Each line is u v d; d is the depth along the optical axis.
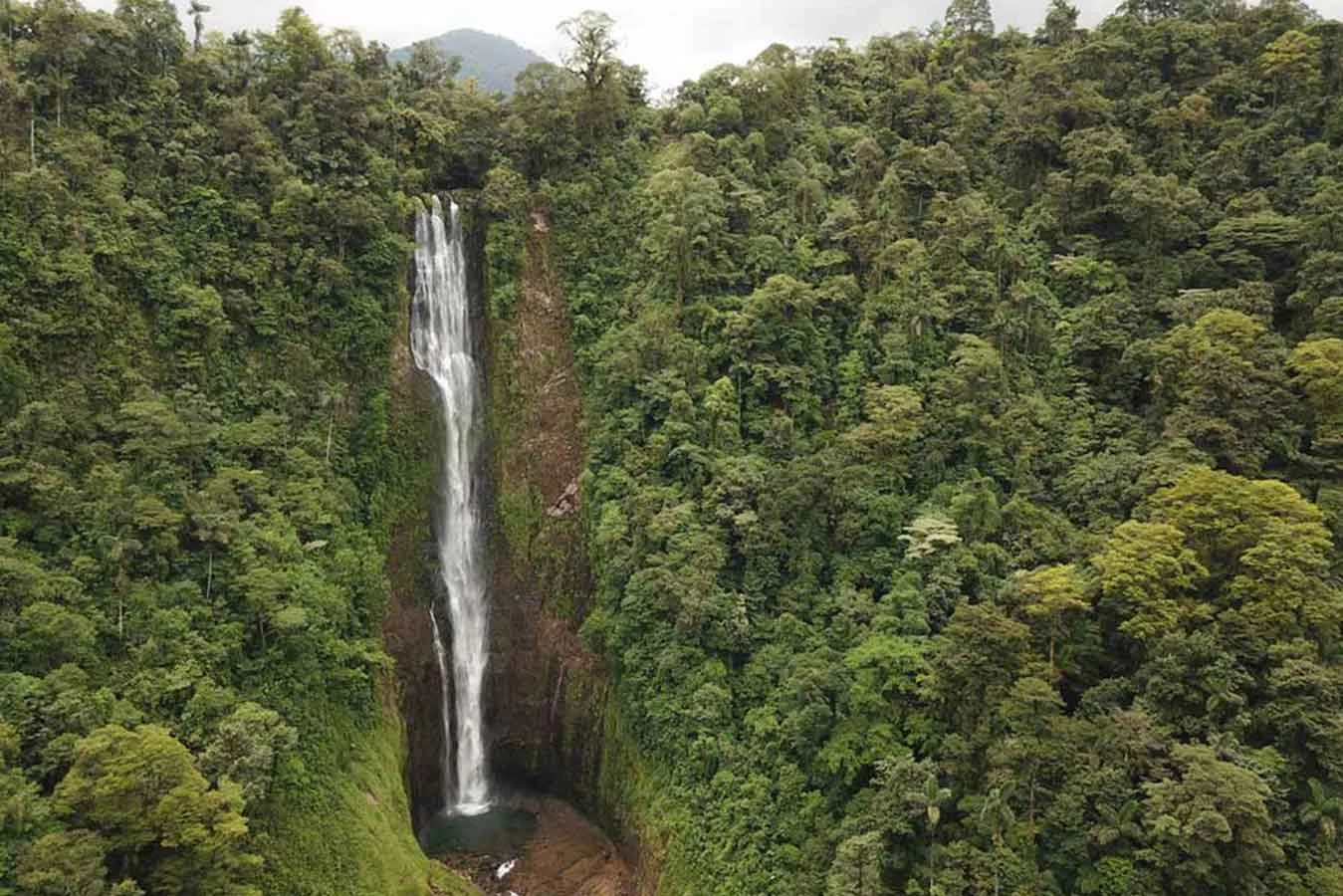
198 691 34.91
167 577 38.03
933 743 35.66
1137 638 35.94
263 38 53.41
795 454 48.41
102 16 45.56
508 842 47.22
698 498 47.34
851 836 33.94
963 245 54.19
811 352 51.75
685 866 38.81
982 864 31.28
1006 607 38.56
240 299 46.31
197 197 46.97
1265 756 31.53
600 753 47.91
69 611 34.25
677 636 43.38
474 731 52.72
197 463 41.97
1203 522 37.19
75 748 30.42
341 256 51.19
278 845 34.84
